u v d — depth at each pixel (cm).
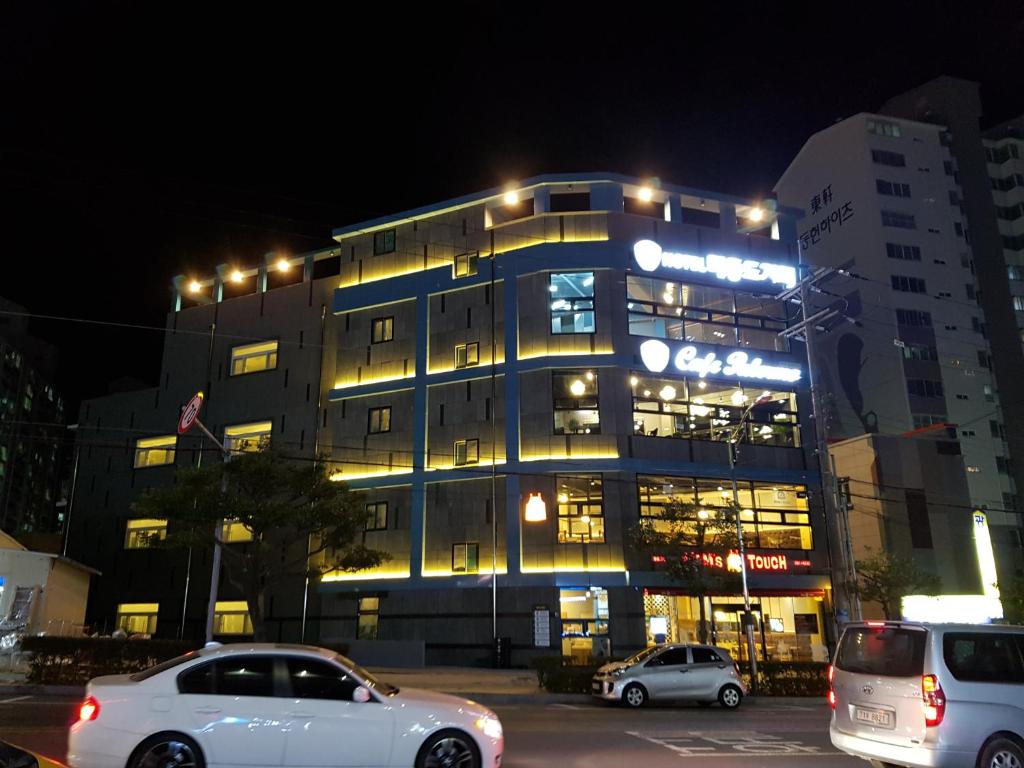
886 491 4316
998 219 6525
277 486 2498
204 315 4409
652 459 3316
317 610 3588
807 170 6769
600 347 3409
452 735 849
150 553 4106
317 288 4138
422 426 3566
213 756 797
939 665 867
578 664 2494
